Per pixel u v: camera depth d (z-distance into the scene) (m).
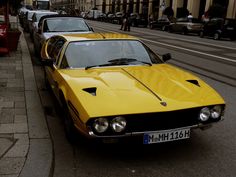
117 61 5.51
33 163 4.20
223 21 27.00
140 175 4.05
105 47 5.77
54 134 5.23
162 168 4.22
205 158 4.50
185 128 4.20
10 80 8.43
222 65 12.54
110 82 4.61
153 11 52.03
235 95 7.96
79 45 5.75
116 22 50.25
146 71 5.20
